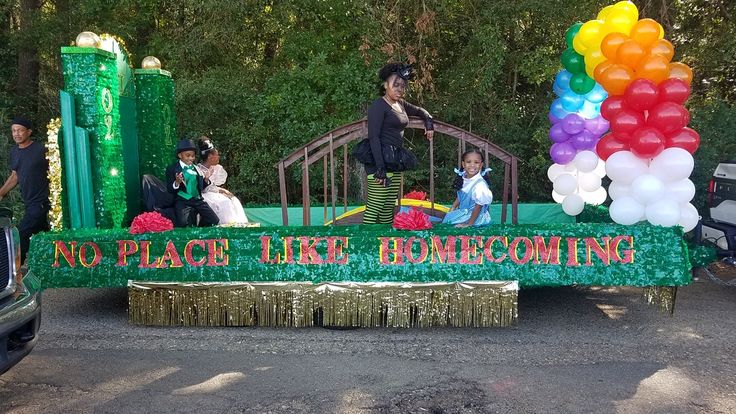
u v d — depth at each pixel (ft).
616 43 14.94
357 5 28.84
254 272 15.43
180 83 28.99
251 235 15.37
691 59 31.07
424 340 14.87
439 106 31.30
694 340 14.79
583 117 18.93
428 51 30.50
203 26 30.45
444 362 13.34
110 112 17.40
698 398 11.41
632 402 11.22
